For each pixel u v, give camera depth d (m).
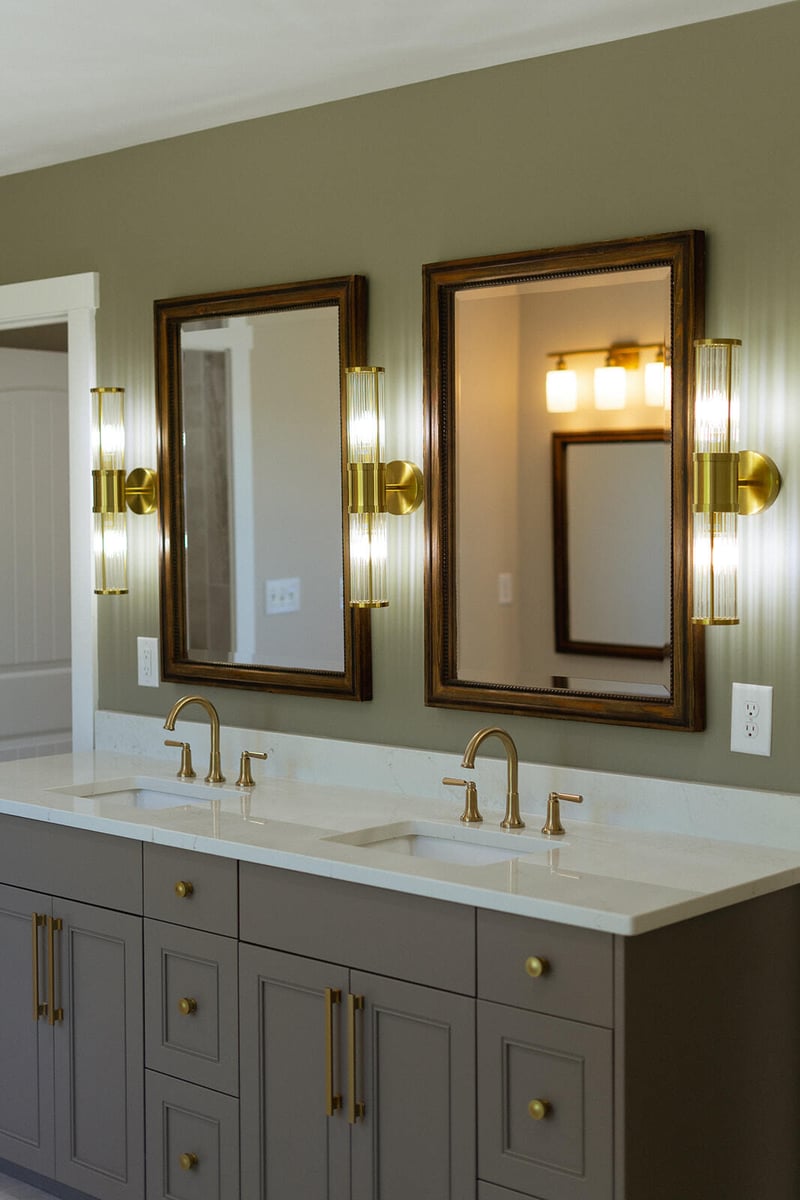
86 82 3.15
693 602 2.69
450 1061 2.49
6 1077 3.30
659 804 2.83
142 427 3.75
